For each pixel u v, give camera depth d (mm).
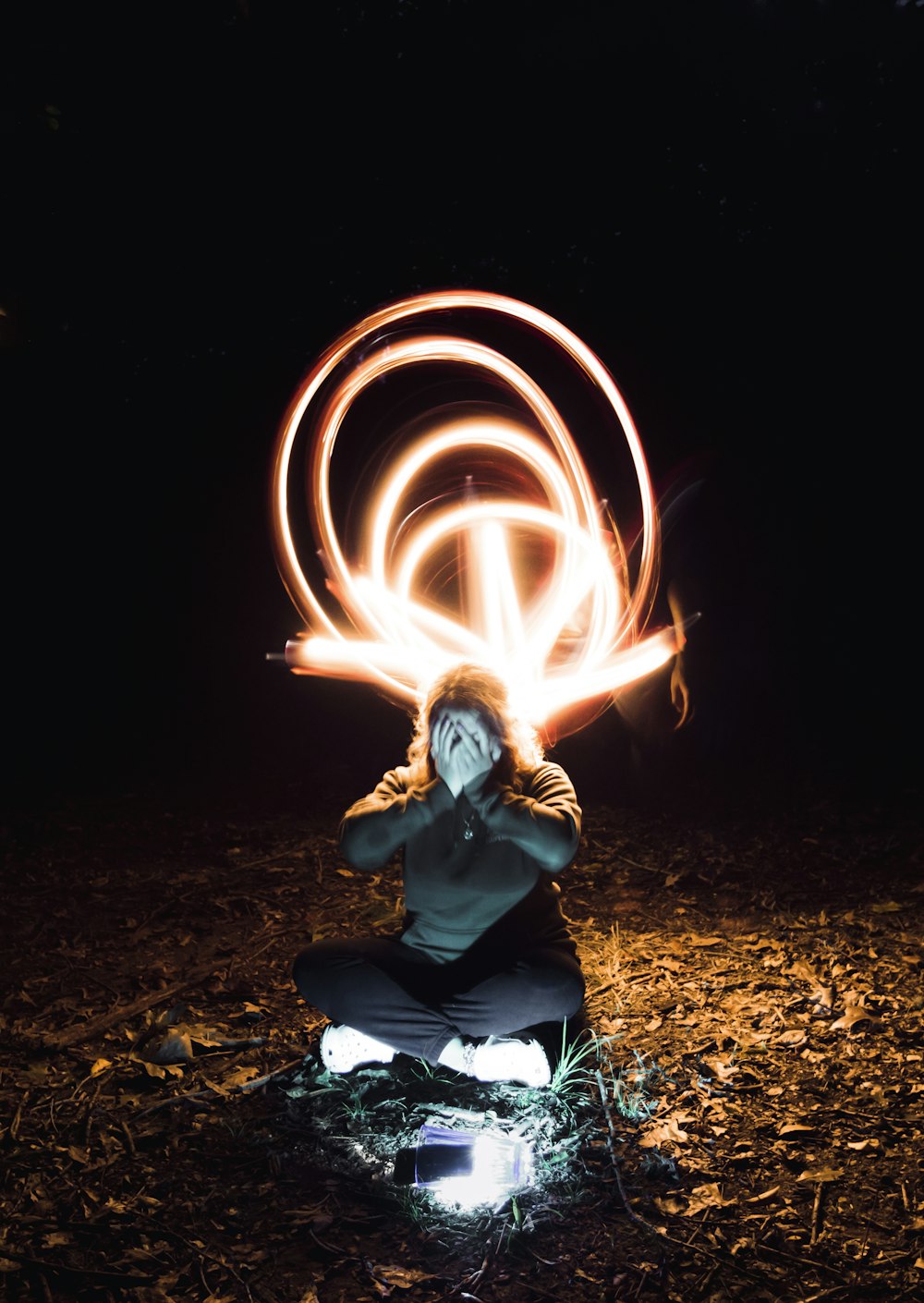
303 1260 3004
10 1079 3979
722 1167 3365
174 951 5242
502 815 3596
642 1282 2898
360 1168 3404
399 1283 2902
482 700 3670
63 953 5230
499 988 3670
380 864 3871
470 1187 3291
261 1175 3377
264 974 4938
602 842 6887
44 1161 3467
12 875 6402
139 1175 3381
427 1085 3861
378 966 3730
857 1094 3744
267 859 6637
